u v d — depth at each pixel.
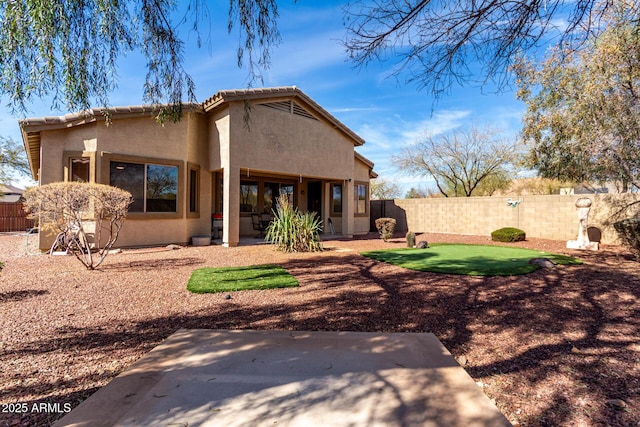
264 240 12.72
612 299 4.77
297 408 2.09
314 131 13.62
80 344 3.19
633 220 8.95
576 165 9.23
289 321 3.89
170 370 2.61
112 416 2.00
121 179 9.79
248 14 4.07
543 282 5.81
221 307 4.40
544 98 8.95
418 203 18.23
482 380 2.55
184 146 11.18
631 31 5.74
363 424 1.93
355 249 10.61
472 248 10.86
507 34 3.79
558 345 3.20
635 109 7.27
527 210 13.98
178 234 11.12
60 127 9.20
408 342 3.19
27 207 6.87
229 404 2.13
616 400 2.25
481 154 22.06
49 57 3.77
